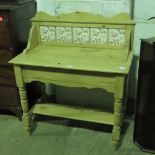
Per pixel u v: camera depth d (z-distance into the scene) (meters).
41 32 1.99
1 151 1.88
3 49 1.94
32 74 1.76
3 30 1.87
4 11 1.80
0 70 2.03
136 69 2.09
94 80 1.64
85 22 1.86
